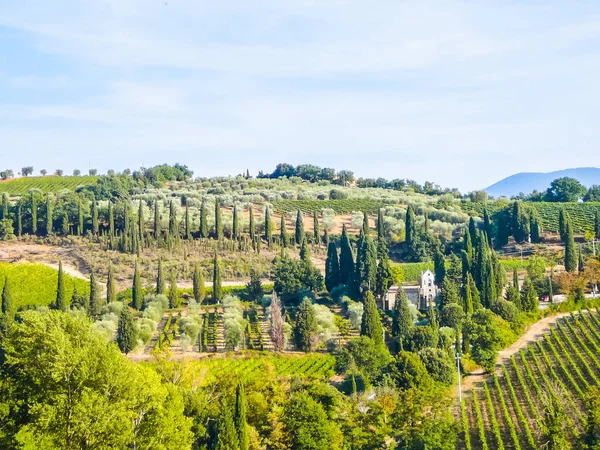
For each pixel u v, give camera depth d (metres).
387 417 98.81
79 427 63.75
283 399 99.12
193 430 89.50
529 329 145.88
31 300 177.88
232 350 141.25
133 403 68.25
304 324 140.62
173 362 106.75
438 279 181.38
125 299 180.88
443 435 91.50
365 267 172.25
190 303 174.00
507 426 101.81
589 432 86.50
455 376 120.75
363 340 123.75
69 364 65.94
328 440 90.38
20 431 63.16
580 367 118.75
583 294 160.38
